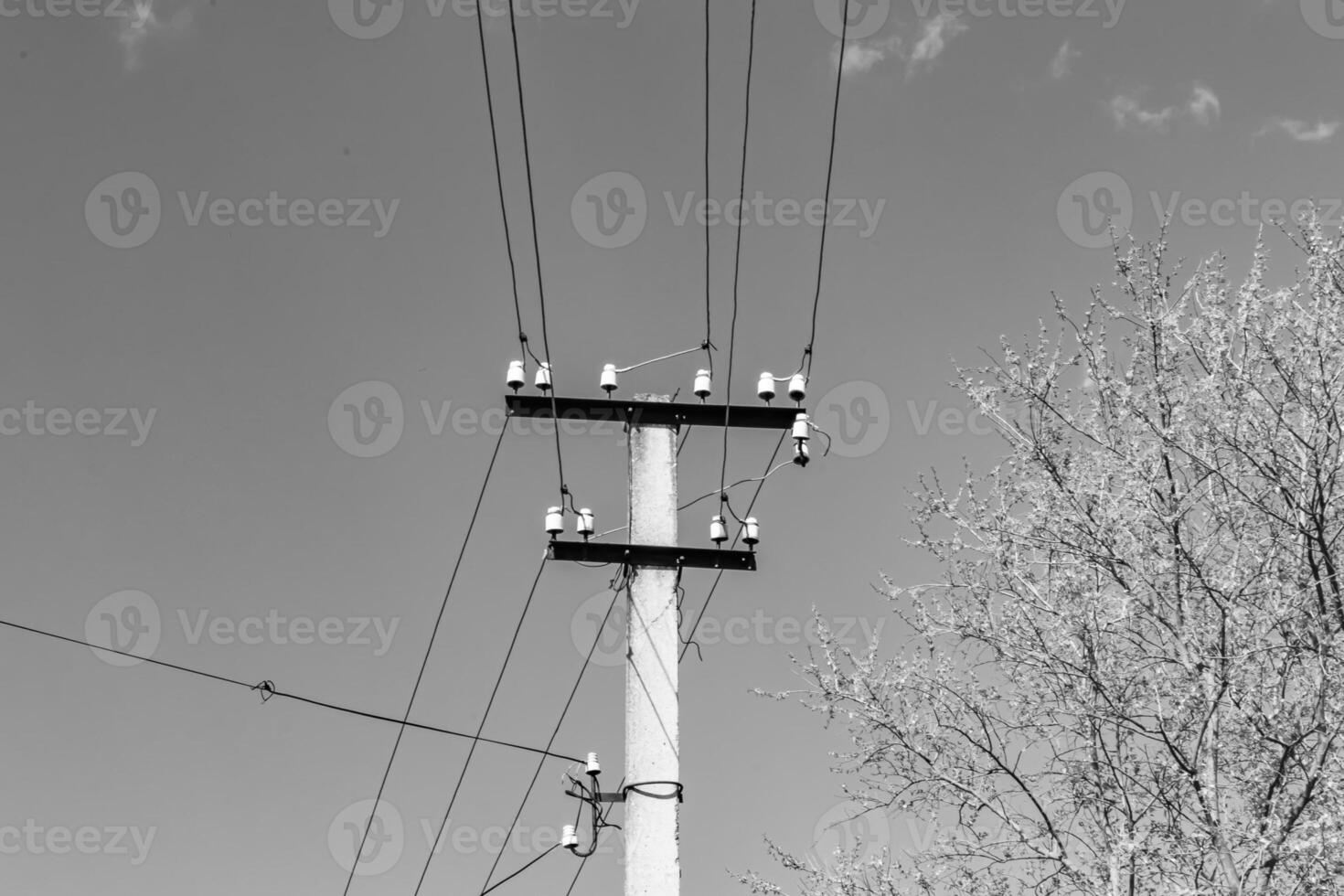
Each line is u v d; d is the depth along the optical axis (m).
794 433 13.11
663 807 12.48
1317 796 11.12
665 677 12.87
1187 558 11.93
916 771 12.43
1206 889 10.93
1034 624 12.35
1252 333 12.23
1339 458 11.88
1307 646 11.54
